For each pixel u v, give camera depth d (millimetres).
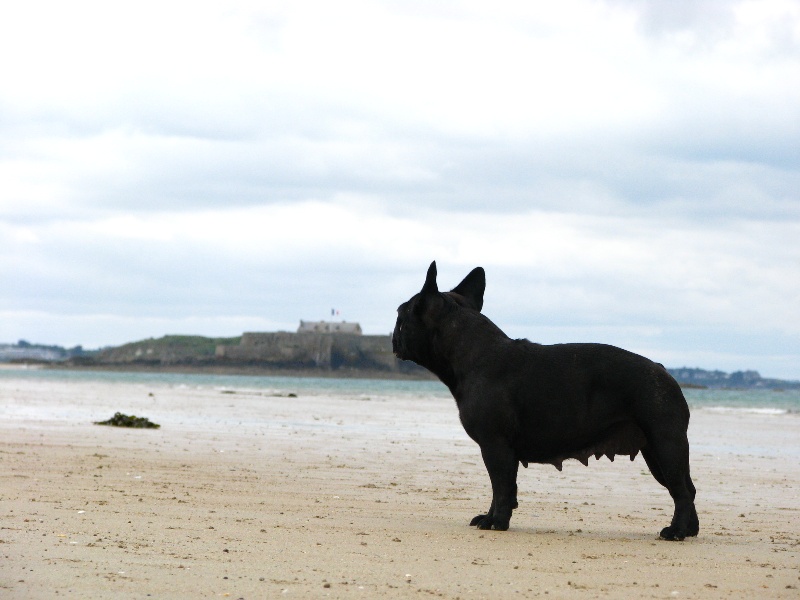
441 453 19094
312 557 7266
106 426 24203
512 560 7445
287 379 189375
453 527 9297
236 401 49719
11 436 19484
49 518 8844
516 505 9203
